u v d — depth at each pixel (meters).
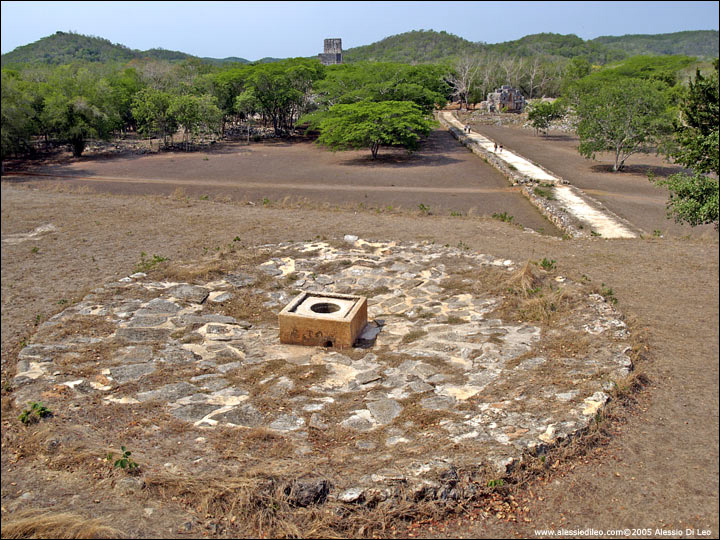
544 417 7.70
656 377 9.38
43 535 5.45
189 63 83.56
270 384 9.09
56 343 10.75
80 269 15.63
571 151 50.81
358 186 34.66
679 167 41.00
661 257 16.67
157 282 14.31
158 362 9.99
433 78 65.31
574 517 6.11
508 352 10.16
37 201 24.88
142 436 7.43
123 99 60.31
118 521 5.75
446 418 7.79
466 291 13.62
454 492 6.29
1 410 8.31
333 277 14.84
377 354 10.36
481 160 45.00
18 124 40.12
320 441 7.32
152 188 33.62
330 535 5.74
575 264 15.99
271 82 61.88
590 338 10.48
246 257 16.27
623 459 7.11
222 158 47.50
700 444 7.41
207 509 5.95
